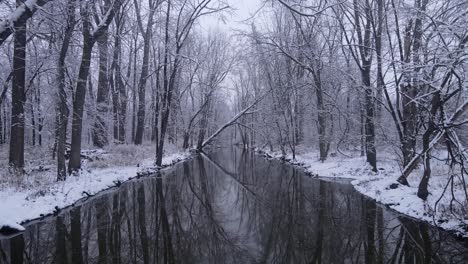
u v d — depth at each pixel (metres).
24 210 10.63
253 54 28.41
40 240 9.06
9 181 12.48
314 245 8.85
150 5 24.77
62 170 14.31
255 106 37.16
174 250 8.55
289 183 18.44
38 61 17.25
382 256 8.01
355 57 18.30
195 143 52.31
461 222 9.10
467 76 8.68
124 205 13.06
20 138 14.80
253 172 23.56
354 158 23.25
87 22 15.09
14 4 12.91
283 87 28.06
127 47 30.47
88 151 20.88
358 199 13.68
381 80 15.30
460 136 12.90
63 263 7.66
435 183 12.96
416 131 12.92
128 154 22.95
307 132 32.34
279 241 9.23
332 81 24.45
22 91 14.90
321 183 17.80
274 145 40.50
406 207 11.42
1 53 19.64
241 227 10.55
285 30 27.23
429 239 8.92
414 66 9.29
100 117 23.42
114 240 9.27
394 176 15.51
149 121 40.47
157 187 16.98
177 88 33.41
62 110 14.26
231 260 7.88
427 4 12.10
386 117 20.86
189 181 19.47
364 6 16.80
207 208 13.06
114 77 29.58
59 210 11.67
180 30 23.12
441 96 10.05
